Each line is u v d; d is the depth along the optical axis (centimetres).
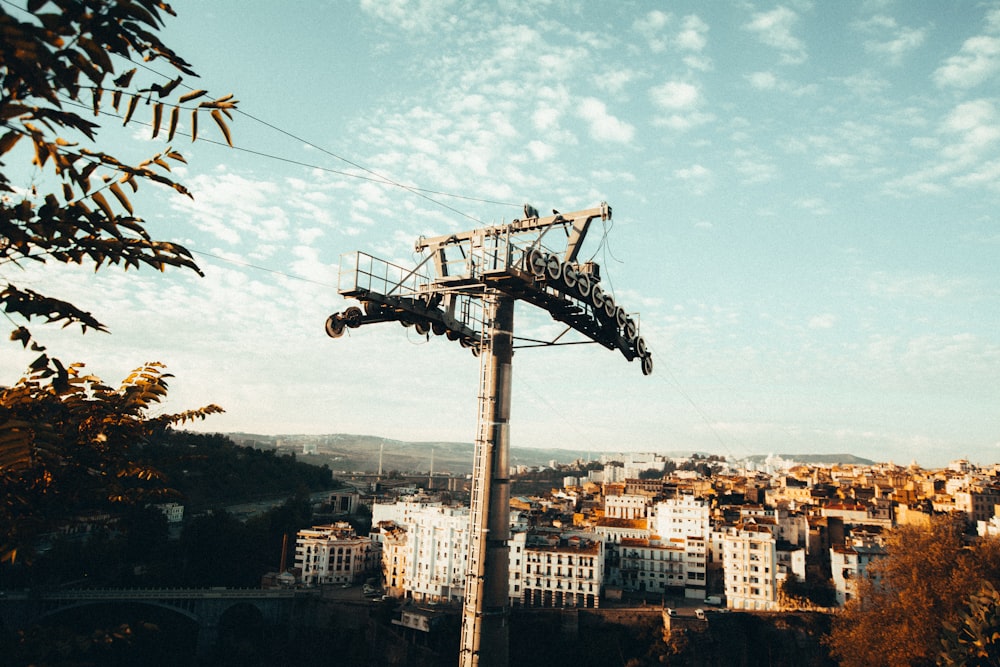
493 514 3322
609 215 3462
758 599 13250
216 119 595
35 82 457
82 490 932
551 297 3341
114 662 11925
